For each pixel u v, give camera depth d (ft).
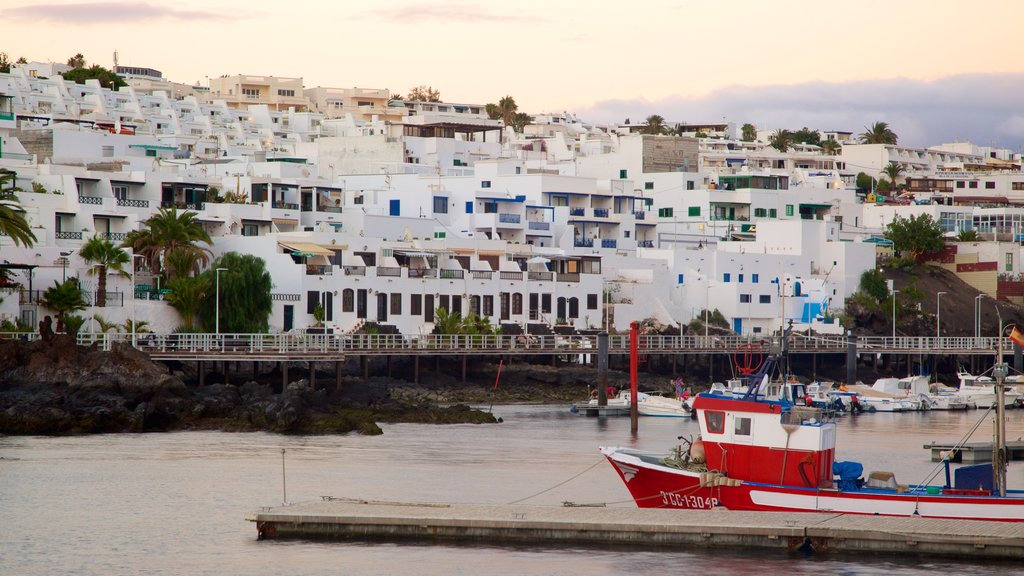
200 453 303.89
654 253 618.44
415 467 284.61
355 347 442.50
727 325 603.26
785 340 223.71
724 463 214.28
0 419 337.31
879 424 420.36
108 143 643.86
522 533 202.08
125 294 441.68
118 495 246.47
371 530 205.67
